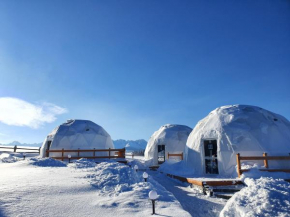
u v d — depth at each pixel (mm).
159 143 19969
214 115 11500
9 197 4211
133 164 16766
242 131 9977
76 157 14555
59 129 17125
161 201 4793
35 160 10914
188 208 5887
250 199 4855
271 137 9727
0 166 9969
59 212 3811
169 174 12016
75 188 5289
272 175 8008
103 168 7859
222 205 6195
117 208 4207
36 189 4898
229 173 9312
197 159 10875
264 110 11148
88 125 17516
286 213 4152
